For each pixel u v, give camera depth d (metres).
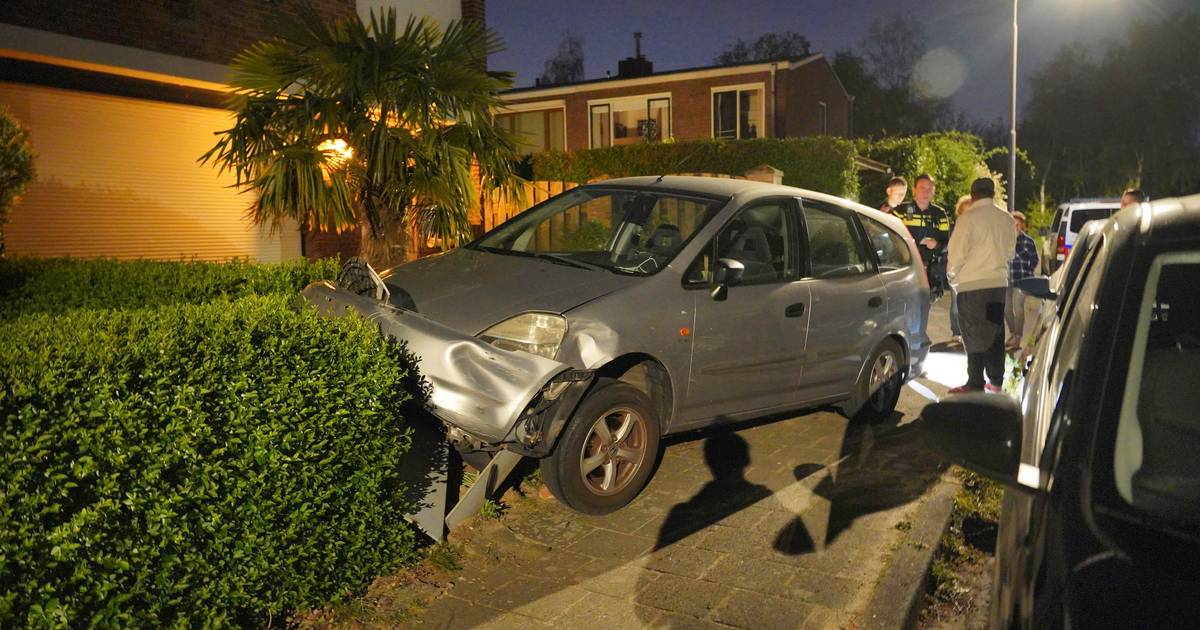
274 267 6.54
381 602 3.79
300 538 3.54
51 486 2.71
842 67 61.84
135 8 9.31
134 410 2.92
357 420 3.73
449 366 4.30
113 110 9.94
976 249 6.97
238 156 7.28
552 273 5.14
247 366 3.36
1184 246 2.39
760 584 3.97
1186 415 2.11
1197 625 1.68
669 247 5.41
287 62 7.35
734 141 18.45
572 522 4.65
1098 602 1.75
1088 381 2.23
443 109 7.69
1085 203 15.34
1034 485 2.12
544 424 4.38
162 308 3.98
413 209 7.88
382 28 7.47
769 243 5.70
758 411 5.61
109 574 2.86
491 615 3.70
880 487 5.16
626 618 3.68
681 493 5.05
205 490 3.12
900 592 3.68
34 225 9.32
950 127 63.00
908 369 6.62
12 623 2.66
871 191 28.14
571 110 28.73
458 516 4.45
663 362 4.92
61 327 3.52
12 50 8.23
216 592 3.24
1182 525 1.92
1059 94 61.75
